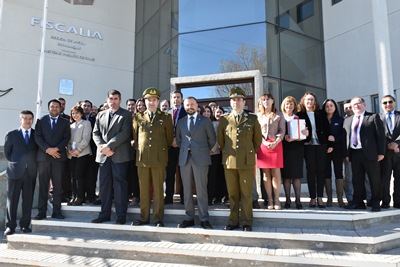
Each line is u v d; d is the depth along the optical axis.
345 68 8.80
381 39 6.37
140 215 4.34
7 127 8.84
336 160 4.82
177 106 5.20
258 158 4.47
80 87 10.06
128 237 4.10
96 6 10.62
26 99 9.19
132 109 5.67
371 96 8.19
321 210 4.35
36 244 4.11
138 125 4.35
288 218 4.04
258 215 4.12
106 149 4.29
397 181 4.76
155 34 10.18
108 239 4.06
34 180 4.77
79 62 10.13
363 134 4.48
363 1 8.47
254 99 6.03
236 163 3.94
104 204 4.44
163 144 4.29
